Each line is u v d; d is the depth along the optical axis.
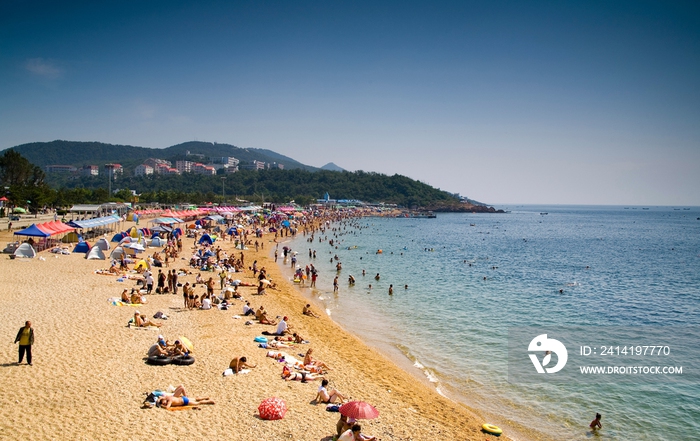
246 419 14.30
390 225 154.00
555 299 41.09
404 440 14.59
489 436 15.67
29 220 77.44
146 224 84.75
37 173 111.31
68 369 16.77
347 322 30.62
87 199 124.50
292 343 23.36
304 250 74.00
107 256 44.06
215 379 17.27
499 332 29.28
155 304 27.97
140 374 16.92
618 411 18.50
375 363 22.28
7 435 12.03
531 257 75.50
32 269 35.16
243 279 41.31
